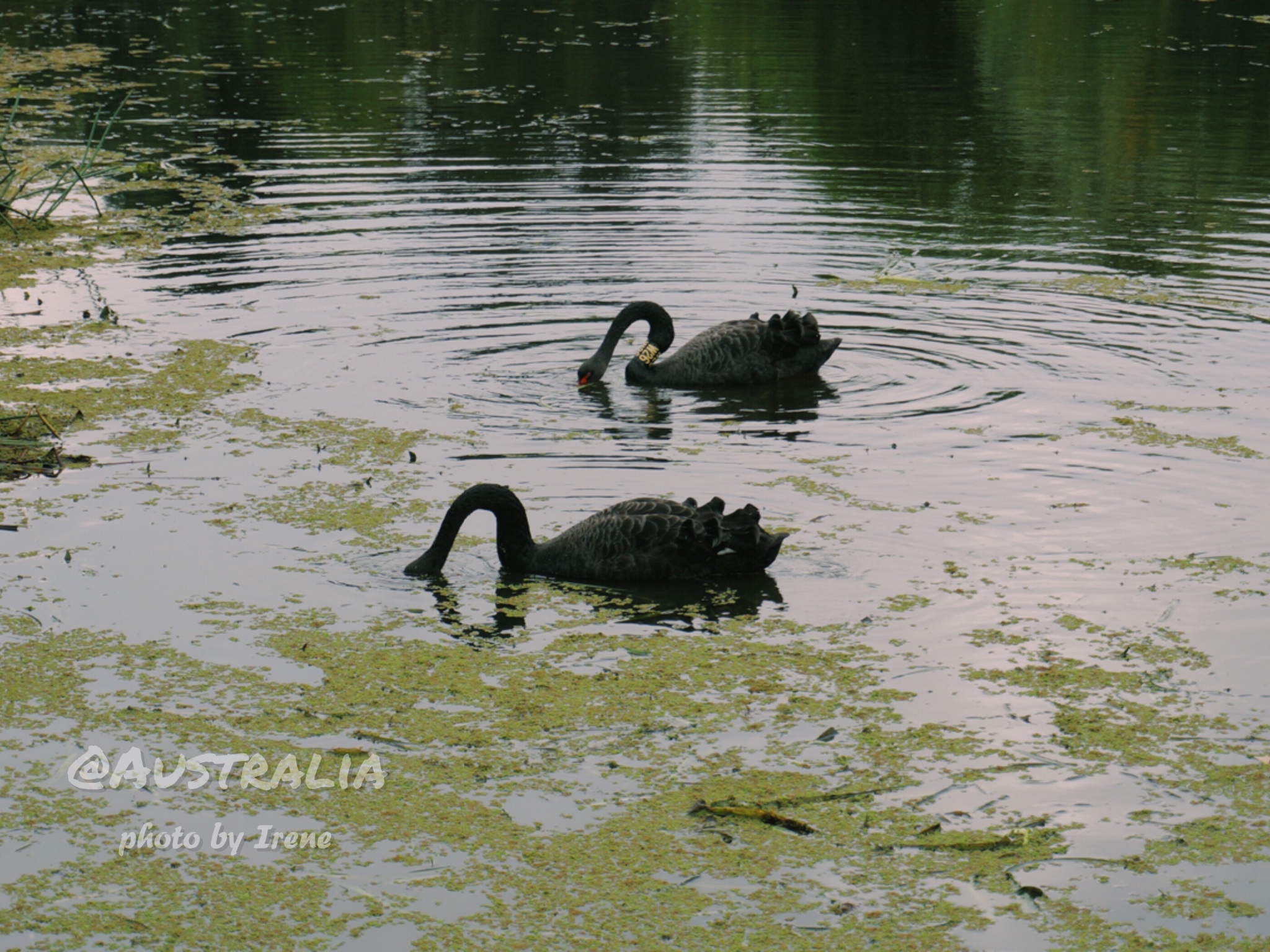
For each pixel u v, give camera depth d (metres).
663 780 8.83
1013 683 9.92
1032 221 23.56
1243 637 10.51
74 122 30.11
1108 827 8.34
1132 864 8.01
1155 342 17.77
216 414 15.32
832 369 17.08
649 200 24.91
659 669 10.16
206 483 13.47
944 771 8.89
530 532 11.95
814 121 30.81
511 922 7.59
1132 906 7.66
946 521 12.62
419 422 15.20
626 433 15.00
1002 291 19.95
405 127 30.47
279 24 42.56
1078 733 9.30
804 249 22.08
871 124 30.52
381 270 20.92
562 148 28.77
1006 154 28.00
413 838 8.30
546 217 23.84
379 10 44.88
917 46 38.81
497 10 44.75
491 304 19.44
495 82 34.59
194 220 23.64
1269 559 11.81
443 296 19.73
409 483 13.54
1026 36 40.00
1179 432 14.70
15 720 9.48
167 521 12.60
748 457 14.25
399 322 18.59
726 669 10.16
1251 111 31.00
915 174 26.62
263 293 19.75
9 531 12.38
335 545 12.17
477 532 12.59
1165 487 13.34
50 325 18.33
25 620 10.78
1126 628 10.67
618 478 13.70
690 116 31.39
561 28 41.69
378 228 23.11
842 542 12.24
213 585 11.42
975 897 7.75
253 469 13.81
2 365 16.72
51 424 14.93
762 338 16.91
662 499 11.98
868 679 10.02
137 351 17.38
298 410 15.49
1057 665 10.14
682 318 18.94
